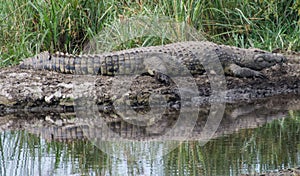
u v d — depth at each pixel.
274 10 28.64
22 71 25.62
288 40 28.58
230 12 28.72
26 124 21.95
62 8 27.61
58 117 23.27
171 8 28.38
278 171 14.22
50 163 16.53
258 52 27.02
